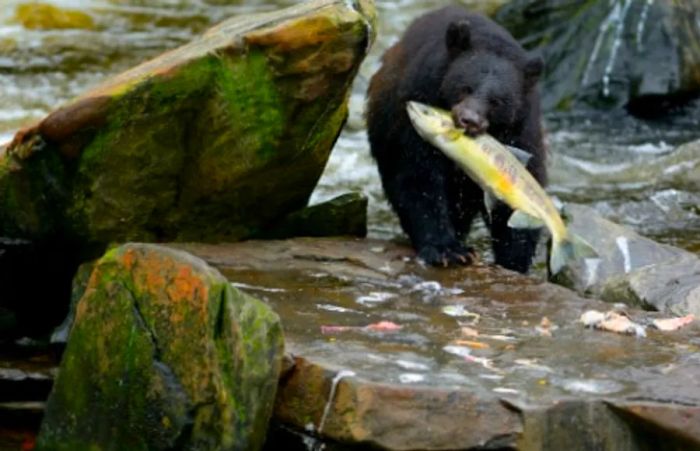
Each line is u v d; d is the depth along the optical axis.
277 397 8.59
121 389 8.52
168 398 8.29
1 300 11.28
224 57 11.01
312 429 8.38
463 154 11.36
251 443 8.27
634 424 8.33
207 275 8.27
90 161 10.91
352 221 13.09
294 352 8.84
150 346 8.40
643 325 10.34
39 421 9.73
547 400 8.23
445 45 12.80
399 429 8.10
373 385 8.16
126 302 8.55
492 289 11.38
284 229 12.79
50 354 10.53
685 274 11.91
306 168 11.98
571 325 10.25
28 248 11.23
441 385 8.34
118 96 10.75
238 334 8.25
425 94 12.73
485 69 12.38
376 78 13.82
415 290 11.21
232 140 11.29
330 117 11.63
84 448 8.69
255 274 11.25
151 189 11.31
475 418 8.13
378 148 13.55
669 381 8.82
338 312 10.29
